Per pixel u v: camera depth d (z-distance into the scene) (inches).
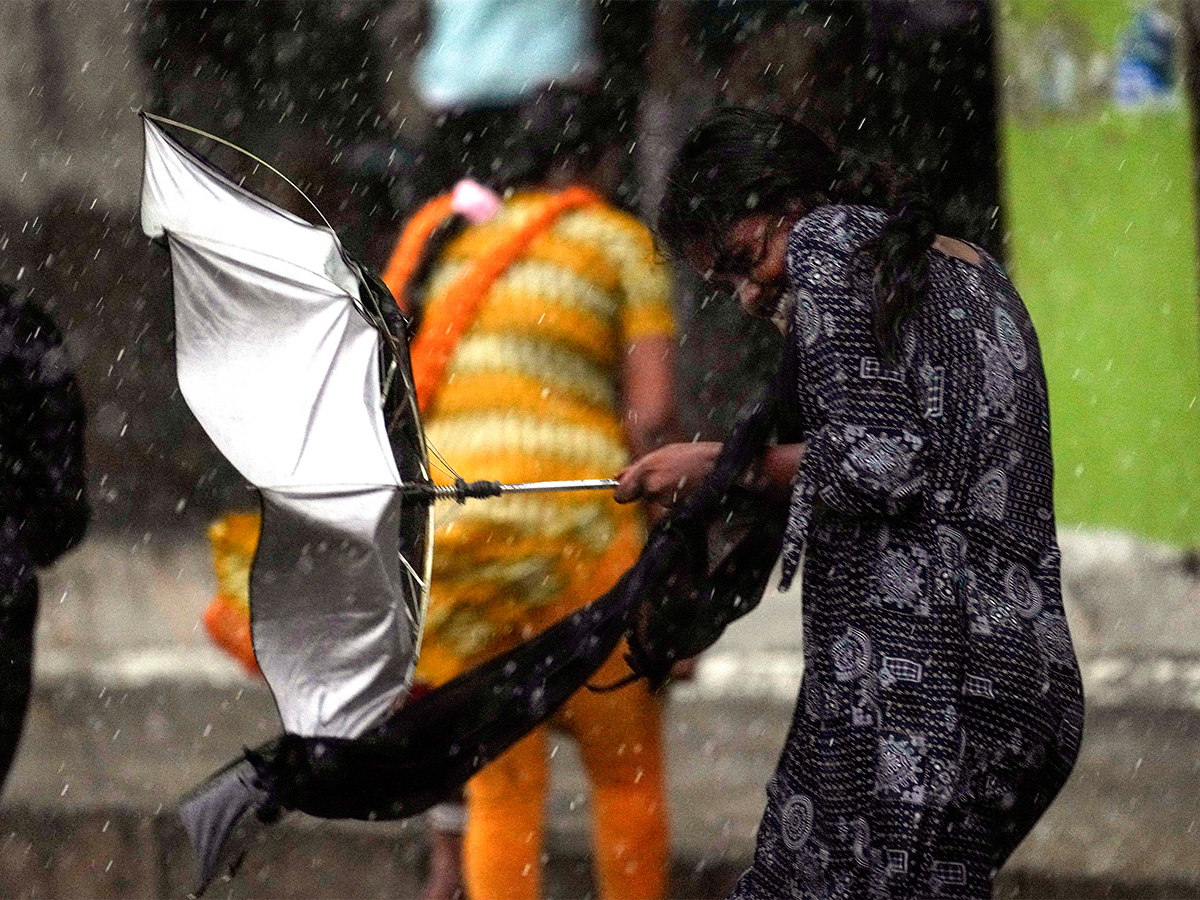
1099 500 786.8
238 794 355.3
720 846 544.1
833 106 910.4
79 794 626.8
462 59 443.8
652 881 439.8
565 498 418.9
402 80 953.5
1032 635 317.4
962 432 317.1
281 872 577.0
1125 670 697.0
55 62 987.9
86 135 994.7
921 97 917.2
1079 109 772.6
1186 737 623.5
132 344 982.4
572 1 447.8
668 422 429.4
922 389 316.5
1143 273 770.2
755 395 958.4
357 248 916.6
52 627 837.8
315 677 349.7
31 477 421.4
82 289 985.5
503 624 419.2
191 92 995.9
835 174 344.8
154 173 384.5
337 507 342.0
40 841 604.7
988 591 316.2
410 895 565.0
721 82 875.4
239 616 447.5
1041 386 330.3
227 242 373.1
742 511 352.8
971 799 311.6
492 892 447.8
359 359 361.7
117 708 727.7
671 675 429.1
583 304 426.3
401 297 434.9
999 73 785.6
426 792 362.9
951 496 316.2
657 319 430.3
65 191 989.2
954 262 330.6
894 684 311.1
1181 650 716.7
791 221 343.3
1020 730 313.7
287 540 344.2
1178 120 762.2
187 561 908.0
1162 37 758.5
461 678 363.9
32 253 986.1
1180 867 518.3
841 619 319.6
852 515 314.5
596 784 441.4
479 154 441.7
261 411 358.0
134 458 964.0
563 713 433.7
